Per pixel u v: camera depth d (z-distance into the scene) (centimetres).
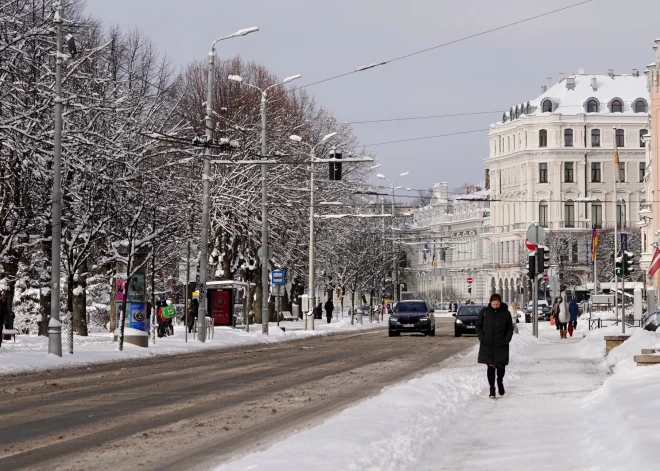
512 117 17600
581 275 16088
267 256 6197
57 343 3647
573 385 2545
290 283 9462
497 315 2261
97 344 4628
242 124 7256
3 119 3775
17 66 3969
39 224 4641
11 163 4075
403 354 4153
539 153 16662
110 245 4997
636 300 5838
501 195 17612
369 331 7925
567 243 16125
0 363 3244
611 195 16562
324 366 3400
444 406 1955
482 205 19238
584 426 1697
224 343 5106
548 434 1603
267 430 1670
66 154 4103
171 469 1275
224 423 1773
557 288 6888
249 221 6962
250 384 2653
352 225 9319
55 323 3650
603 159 16600
